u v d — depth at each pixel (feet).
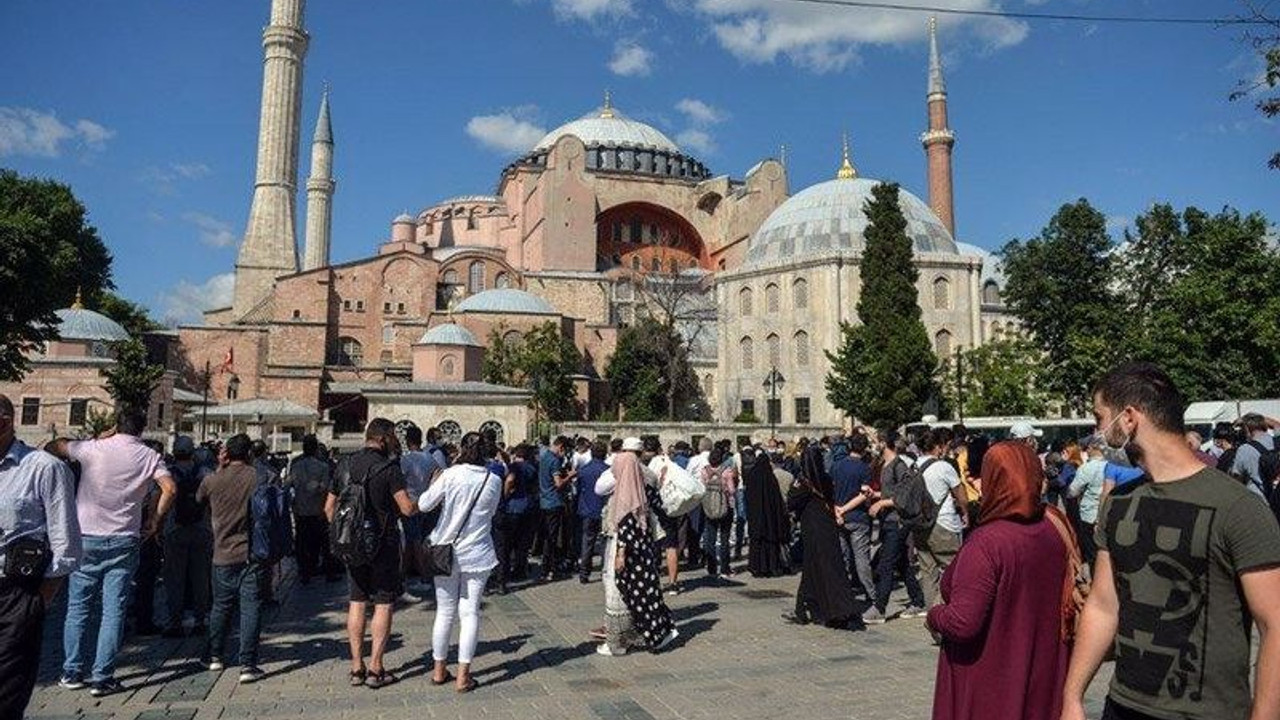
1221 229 130.52
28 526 17.76
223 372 231.50
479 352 209.67
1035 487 13.79
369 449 27.25
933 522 33.78
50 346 175.73
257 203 271.90
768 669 28.48
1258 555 9.78
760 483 50.06
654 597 31.17
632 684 26.81
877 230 158.51
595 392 226.58
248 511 28.30
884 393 148.77
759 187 283.18
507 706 24.50
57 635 34.88
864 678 27.20
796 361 205.36
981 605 13.05
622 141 322.55
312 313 237.04
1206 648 10.14
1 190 164.96
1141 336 131.54
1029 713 13.00
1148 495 10.95
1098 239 152.56
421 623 37.42
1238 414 102.83
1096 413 11.95
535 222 280.10
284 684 27.07
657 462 42.60
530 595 44.96
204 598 35.01
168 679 27.68
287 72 276.41
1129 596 10.82
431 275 250.16
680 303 262.47
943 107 264.52
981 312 233.14
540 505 51.19
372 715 23.70
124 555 26.55
